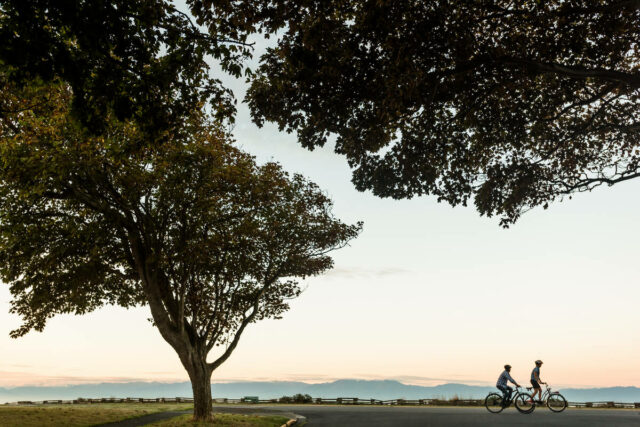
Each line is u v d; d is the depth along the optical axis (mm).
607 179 18297
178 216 21172
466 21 13172
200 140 19766
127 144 15000
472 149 17703
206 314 22766
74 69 10008
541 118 17125
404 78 12297
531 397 22625
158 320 21141
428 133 16891
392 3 12086
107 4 9781
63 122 15719
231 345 23609
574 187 18391
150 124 11750
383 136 15359
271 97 14891
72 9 9328
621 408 29734
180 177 19844
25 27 9211
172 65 11391
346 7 13258
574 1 12938
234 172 20812
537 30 14117
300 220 24422
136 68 11016
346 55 12883
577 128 18141
